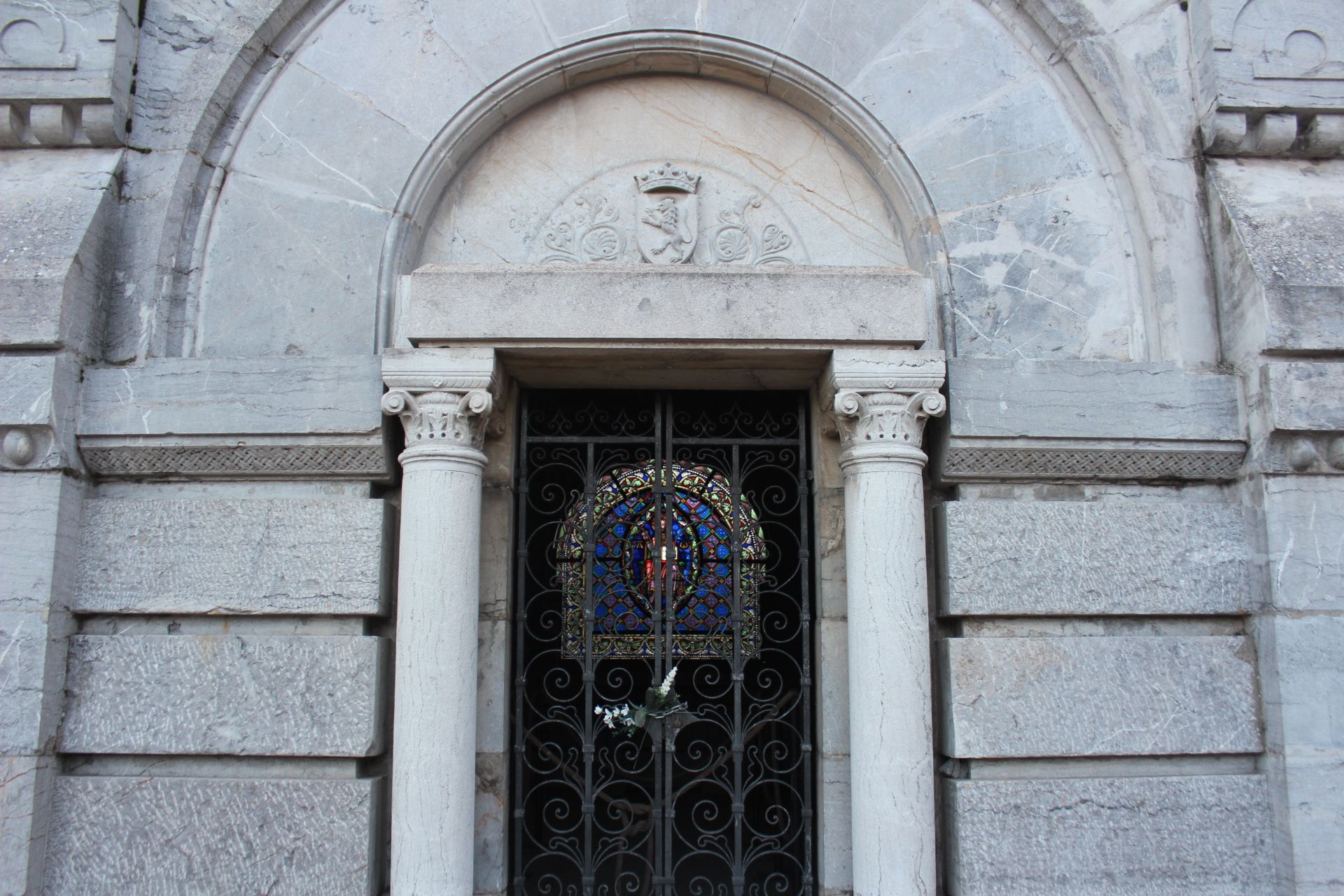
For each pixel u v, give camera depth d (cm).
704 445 420
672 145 423
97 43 381
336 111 397
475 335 358
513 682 401
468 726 347
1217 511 378
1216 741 363
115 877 345
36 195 377
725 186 420
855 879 348
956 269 392
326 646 358
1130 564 372
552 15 405
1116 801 358
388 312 384
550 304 362
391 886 336
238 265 386
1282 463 365
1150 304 394
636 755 396
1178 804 359
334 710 354
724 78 423
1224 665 369
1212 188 397
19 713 340
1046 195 400
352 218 390
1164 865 354
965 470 379
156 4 399
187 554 364
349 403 365
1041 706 363
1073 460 379
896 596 352
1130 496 388
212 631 366
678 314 363
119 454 370
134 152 390
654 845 389
